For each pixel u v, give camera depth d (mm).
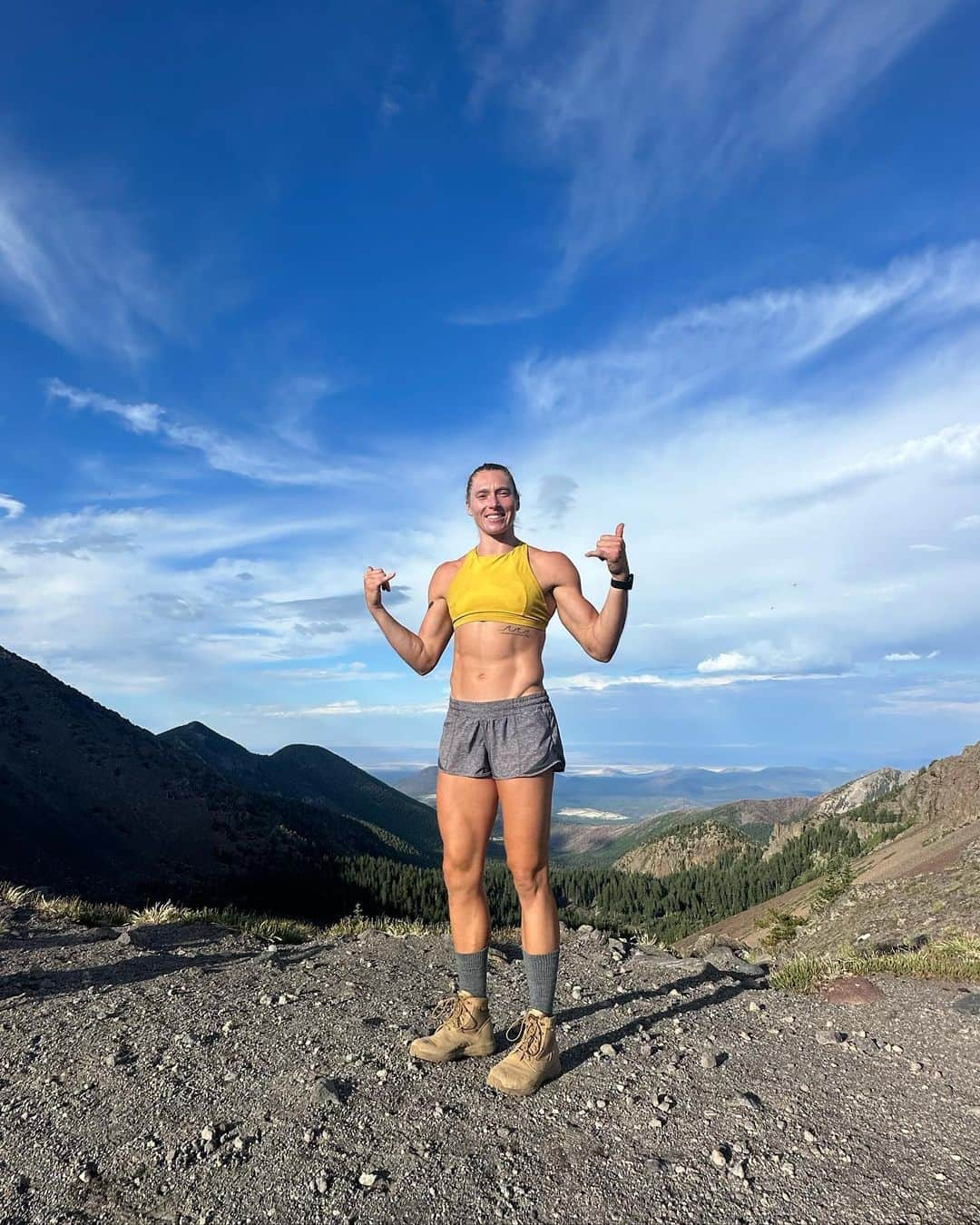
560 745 3154
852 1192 2391
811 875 88375
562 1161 2568
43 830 82000
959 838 27406
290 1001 4324
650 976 5195
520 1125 2795
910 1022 4074
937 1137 2736
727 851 165000
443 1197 2371
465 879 3326
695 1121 2840
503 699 3145
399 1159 2572
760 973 5957
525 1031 3168
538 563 3213
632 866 178250
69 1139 2781
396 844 152375
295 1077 3184
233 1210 2355
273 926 7746
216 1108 2959
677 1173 2494
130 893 78938
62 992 4867
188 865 90875
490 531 3268
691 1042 3670
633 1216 2279
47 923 7156
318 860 100438
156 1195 2445
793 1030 3926
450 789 3246
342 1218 2287
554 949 3205
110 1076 3270
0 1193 2494
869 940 8773
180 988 4660
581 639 3146
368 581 3537
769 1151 2637
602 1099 3002
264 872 93062
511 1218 2277
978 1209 2293
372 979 4973
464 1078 3186
